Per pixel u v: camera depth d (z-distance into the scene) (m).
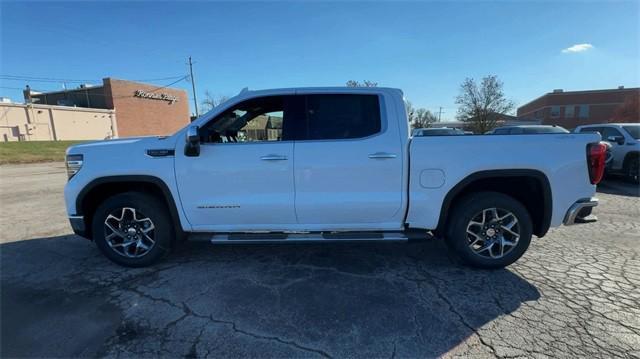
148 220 3.64
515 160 3.33
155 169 3.50
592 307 2.83
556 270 3.56
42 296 3.11
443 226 3.50
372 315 2.75
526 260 3.83
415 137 3.42
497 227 3.50
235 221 3.58
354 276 3.46
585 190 3.39
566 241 4.45
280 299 3.02
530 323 2.62
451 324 2.62
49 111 41.00
